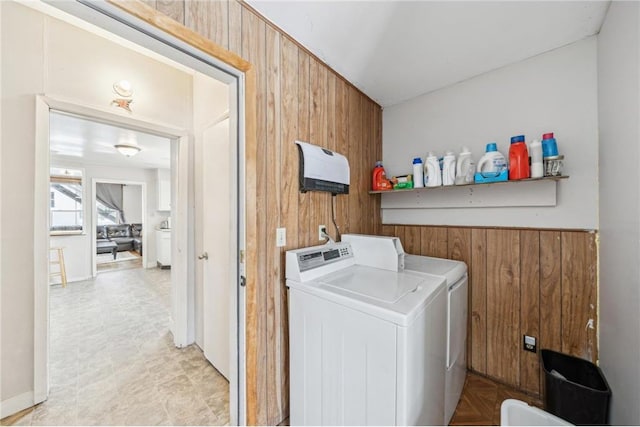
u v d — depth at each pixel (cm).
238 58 121
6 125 154
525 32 144
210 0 112
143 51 201
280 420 147
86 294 383
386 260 160
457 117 201
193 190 236
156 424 147
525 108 170
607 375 131
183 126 229
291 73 153
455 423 145
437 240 210
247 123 128
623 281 112
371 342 103
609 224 129
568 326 155
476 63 175
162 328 269
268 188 141
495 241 182
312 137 168
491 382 179
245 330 131
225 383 182
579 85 151
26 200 161
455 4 125
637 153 99
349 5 126
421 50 161
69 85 172
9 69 154
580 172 151
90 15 85
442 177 191
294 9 128
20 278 159
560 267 157
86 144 379
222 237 189
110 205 752
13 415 153
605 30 132
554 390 136
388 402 98
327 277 145
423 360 109
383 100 231
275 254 145
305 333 132
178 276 231
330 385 120
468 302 192
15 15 155
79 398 167
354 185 209
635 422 100
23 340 159
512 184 172
